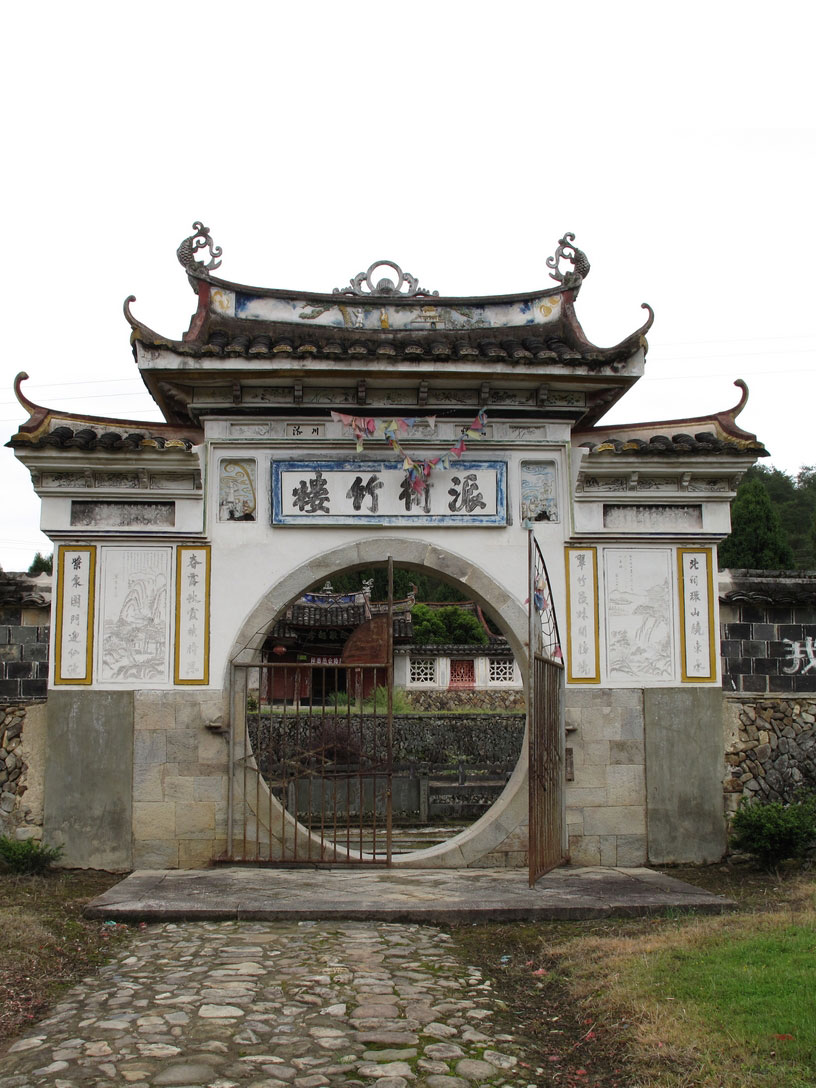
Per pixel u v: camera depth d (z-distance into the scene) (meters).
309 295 11.27
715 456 10.66
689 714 10.73
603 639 10.75
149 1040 5.43
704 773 10.66
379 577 43.97
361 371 10.23
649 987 6.08
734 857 10.52
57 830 10.12
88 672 10.34
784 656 11.86
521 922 8.19
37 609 12.00
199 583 10.52
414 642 36.09
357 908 8.23
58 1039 5.45
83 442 10.12
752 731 10.88
